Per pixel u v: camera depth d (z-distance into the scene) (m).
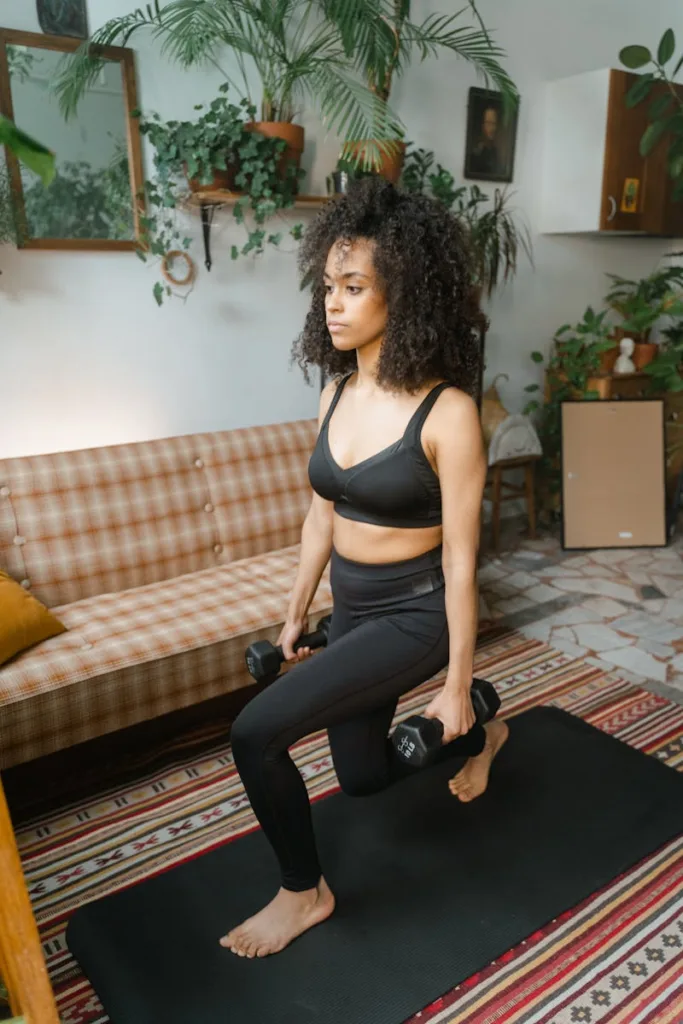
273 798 1.43
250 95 3.10
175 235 2.96
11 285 2.68
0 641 2.01
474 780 1.92
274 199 2.97
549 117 4.08
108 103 2.75
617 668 2.82
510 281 4.23
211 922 1.66
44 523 2.49
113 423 3.04
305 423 3.17
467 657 1.40
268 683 2.64
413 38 3.30
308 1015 1.43
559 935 1.62
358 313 1.33
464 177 3.88
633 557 4.00
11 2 2.51
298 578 1.71
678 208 4.21
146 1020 1.42
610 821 1.96
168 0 2.82
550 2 3.96
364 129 2.85
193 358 3.19
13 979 0.92
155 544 2.70
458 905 1.68
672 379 4.07
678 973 1.53
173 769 2.25
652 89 3.93
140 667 2.09
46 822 2.02
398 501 1.38
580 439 4.12
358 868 1.80
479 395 3.53
